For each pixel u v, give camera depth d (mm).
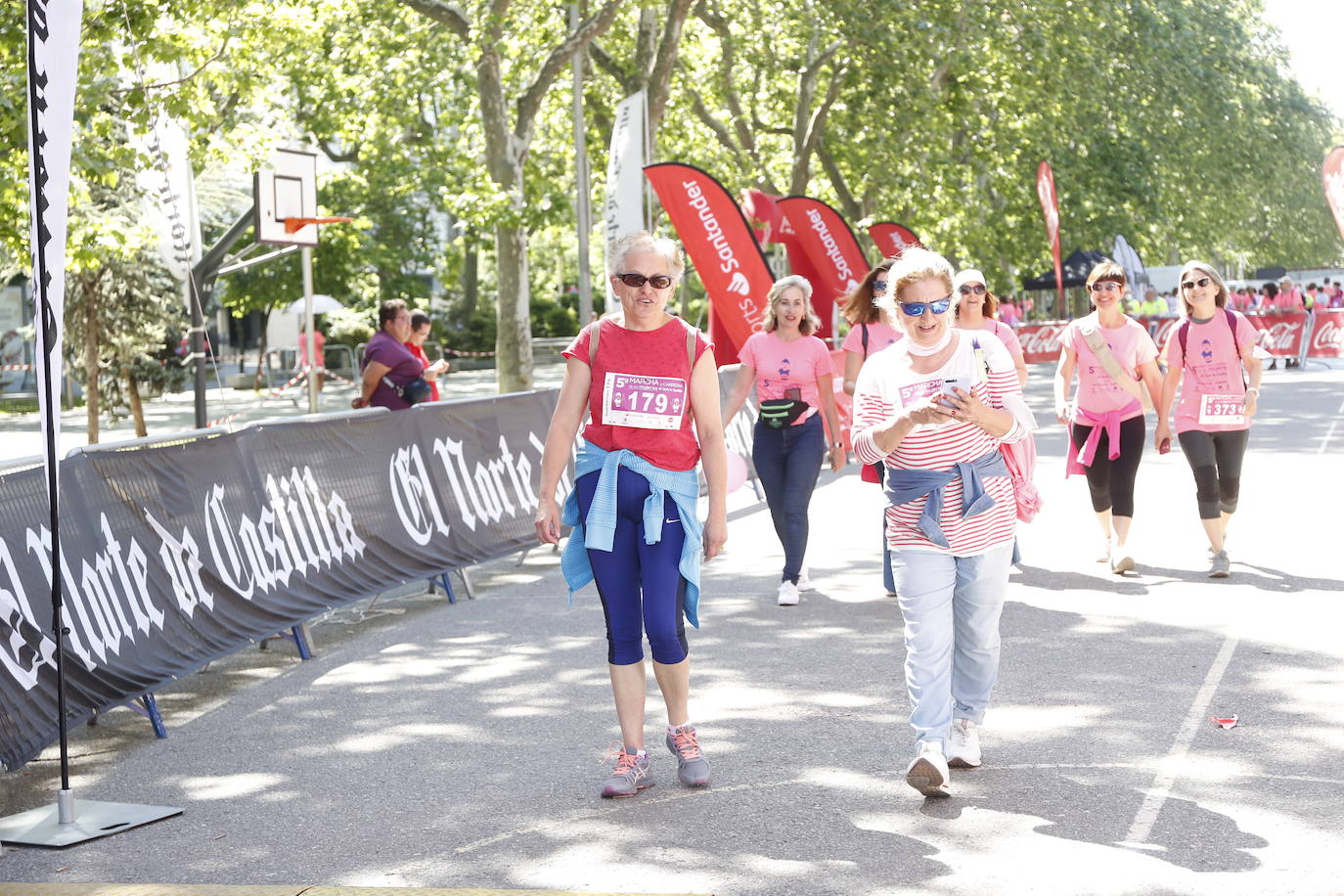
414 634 8391
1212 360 8938
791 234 21062
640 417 5168
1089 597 8508
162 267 18797
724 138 31672
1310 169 65750
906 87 29625
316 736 6230
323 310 36094
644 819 4918
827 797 5062
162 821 5145
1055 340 38406
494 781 5449
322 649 8070
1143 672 6695
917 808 4910
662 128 31344
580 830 4828
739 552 10883
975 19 30484
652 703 6512
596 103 27062
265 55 16812
